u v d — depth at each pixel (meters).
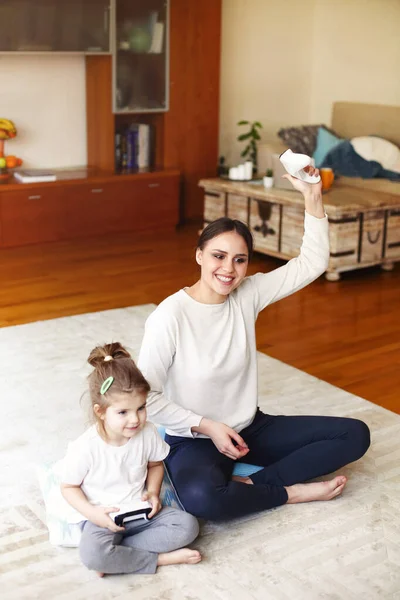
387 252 5.07
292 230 5.07
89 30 5.50
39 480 2.45
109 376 2.00
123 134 6.04
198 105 6.15
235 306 2.37
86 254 5.35
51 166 5.99
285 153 2.35
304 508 2.40
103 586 2.03
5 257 5.22
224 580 2.06
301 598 2.00
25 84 5.71
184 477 2.22
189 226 6.24
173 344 2.25
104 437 2.07
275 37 6.74
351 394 3.29
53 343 3.75
